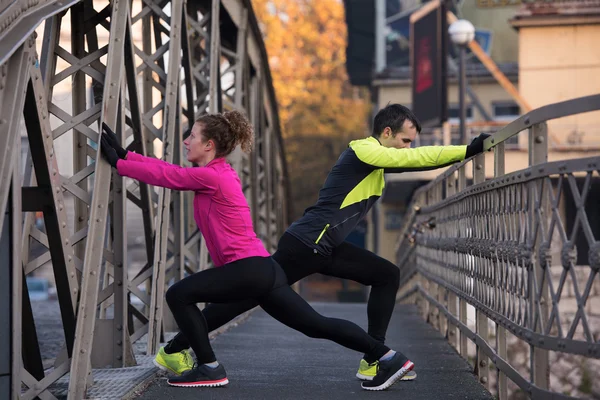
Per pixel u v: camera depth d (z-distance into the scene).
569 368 13.52
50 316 12.23
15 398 3.59
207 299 4.53
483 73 27.42
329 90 45.72
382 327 4.97
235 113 4.56
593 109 3.25
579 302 3.26
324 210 4.77
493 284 4.83
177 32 6.66
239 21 11.14
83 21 5.32
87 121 4.70
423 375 5.40
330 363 5.86
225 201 4.41
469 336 5.77
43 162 4.07
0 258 3.52
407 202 28.75
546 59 25.19
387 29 29.34
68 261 4.29
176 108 6.73
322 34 46.56
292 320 4.52
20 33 3.33
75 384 4.21
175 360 4.88
